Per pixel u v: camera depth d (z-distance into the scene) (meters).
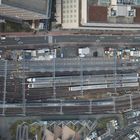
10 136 186.38
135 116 198.75
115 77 195.12
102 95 193.88
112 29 185.25
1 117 185.50
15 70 184.12
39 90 186.88
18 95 184.88
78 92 190.88
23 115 185.75
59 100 189.00
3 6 146.38
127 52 196.88
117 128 197.00
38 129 188.00
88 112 192.38
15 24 182.12
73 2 174.12
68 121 190.88
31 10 157.00
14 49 183.62
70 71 190.88
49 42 187.50
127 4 178.25
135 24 180.88
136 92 198.12
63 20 180.88
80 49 190.62
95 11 172.62
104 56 194.75
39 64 186.75
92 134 193.50
